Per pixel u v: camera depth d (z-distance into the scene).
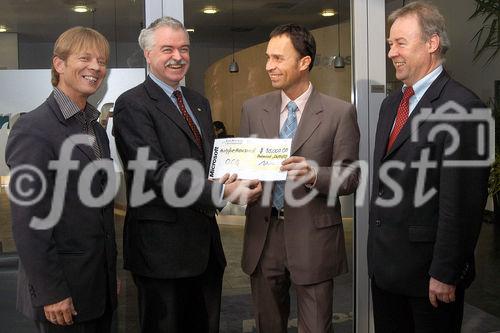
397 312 2.16
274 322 2.40
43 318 1.76
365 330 2.99
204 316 2.29
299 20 8.21
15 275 2.43
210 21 8.44
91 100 2.66
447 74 2.03
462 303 2.07
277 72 2.21
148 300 2.14
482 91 4.18
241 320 3.25
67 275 1.76
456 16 4.11
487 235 4.02
